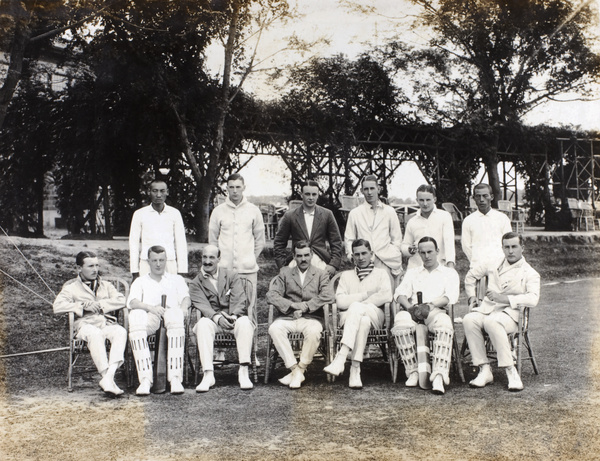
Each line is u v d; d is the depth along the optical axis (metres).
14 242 9.16
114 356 4.97
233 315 5.35
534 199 19.31
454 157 16.69
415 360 5.14
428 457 3.45
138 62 11.21
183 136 11.65
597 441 3.66
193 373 5.52
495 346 4.96
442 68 15.39
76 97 11.68
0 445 3.73
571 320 8.09
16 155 11.89
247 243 6.24
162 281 5.43
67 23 10.49
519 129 17.08
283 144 13.62
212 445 3.69
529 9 15.54
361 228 6.27
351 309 5.21
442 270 5.46
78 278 5.35
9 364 5.93
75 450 3.64
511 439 3.71
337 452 3.54
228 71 11.83
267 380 5.28
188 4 11.06
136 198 12.32
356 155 14.92
